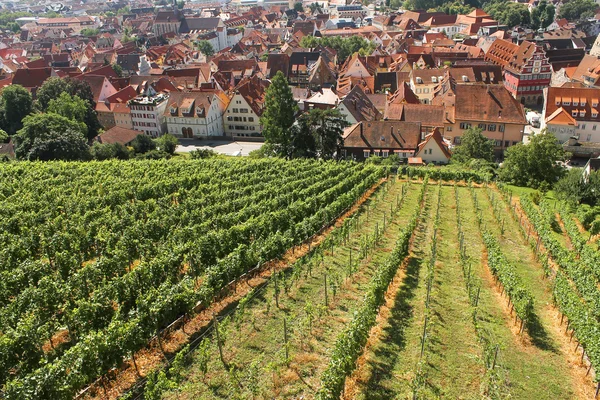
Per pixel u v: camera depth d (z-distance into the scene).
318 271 44.78
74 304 37.75
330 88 159.00
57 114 115.31
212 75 170.88
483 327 36.50
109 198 63.66
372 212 64.06
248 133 139.12
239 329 34.62
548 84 146.75
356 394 28.77
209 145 130.00
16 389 25.78
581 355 33.69
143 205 61.16
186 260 42.59
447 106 116.19
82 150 106.88
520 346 34.44
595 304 39.78
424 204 69.12
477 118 109.06
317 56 180.50
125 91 148.12
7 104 130.50
